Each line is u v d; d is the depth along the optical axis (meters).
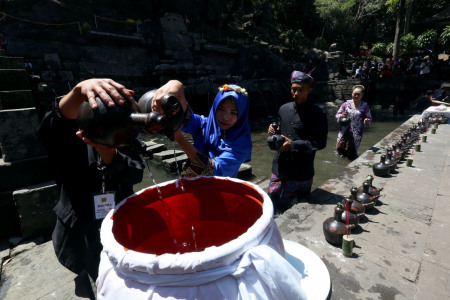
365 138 9.55
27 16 13.06
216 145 1.47
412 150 5.31
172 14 17.00
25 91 2.87
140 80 15.66
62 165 1.33
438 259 2.07
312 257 0.97
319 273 0.88
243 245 0.60
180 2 19.19
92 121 0.83
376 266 2.00
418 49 26.70
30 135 2.66
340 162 6.18
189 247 1.12
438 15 22.23
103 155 1.17
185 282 0.56
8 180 2.59
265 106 17.31
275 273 0.61
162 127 0.80
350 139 5.79
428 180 3.70
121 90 0.85
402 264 2.02
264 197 0.86
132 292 0.58
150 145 7.68
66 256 1.47
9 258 2.38
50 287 2.02
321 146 3.01
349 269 1.97
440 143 5.85
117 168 1.25
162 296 0.56
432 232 2.44
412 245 2.25
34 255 2.41
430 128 7.58
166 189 1.02
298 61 23.27
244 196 1.01
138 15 17.41
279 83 18.48
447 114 8.37
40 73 12.26
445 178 3.77
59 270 2.21
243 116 1.43
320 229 2.51
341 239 2.23
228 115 1.37
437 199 3.11
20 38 11.98
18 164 2.60
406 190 3.37
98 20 15.02
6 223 2.65
